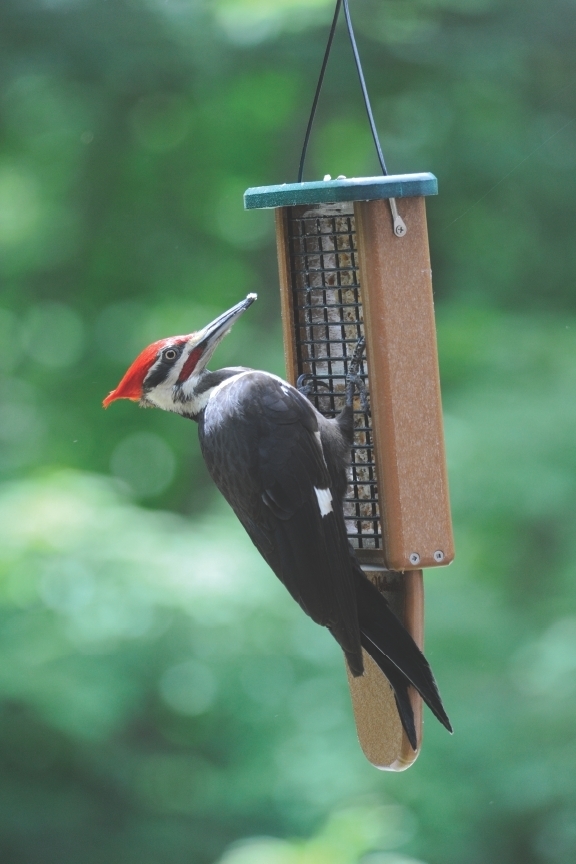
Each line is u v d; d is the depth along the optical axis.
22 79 15.72
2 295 17.58
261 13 15.66
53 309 17.58
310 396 7.38
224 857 12.45
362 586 6.66
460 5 15.90
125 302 17.55
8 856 14.00
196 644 13.12
